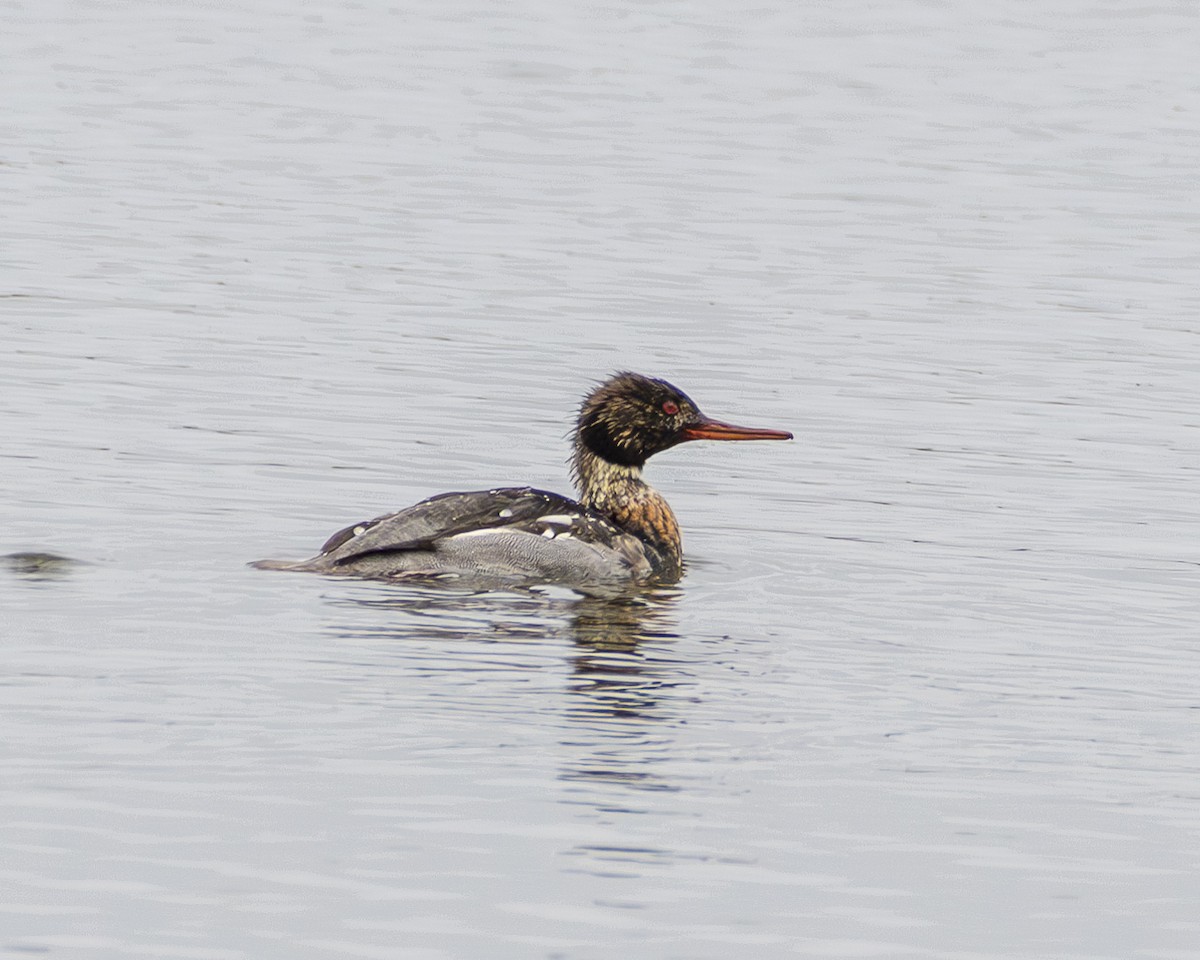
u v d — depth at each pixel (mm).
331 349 24719
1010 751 11930
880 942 9398
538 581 15602
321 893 9641
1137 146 43688
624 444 17516
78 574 14969
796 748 11797
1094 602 15547
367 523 16031
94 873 9758
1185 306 29250
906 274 31031
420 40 55469
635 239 33156
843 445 21203
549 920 9461
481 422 21484
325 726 11773
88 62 50469
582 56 53688
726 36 56969
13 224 32094
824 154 42156
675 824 10594
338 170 38750
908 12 61000
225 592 14602
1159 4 62781
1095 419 22609
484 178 38406
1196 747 12102
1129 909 9844
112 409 21188
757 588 15719
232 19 57906
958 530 17906
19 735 11406
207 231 32375
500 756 11398
